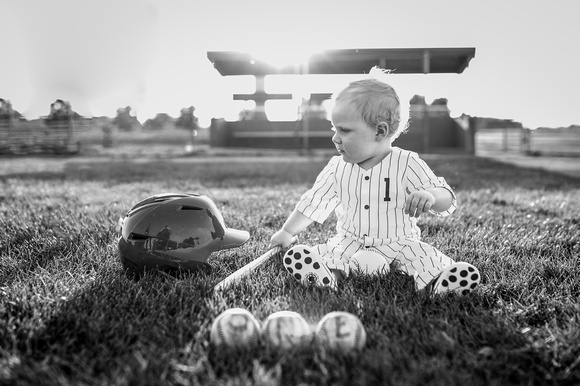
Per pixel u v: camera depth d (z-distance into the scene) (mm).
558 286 2617
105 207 4746
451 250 3240
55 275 2691
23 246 3273
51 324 2113
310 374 1678
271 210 4625
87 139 18281
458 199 5598
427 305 2344
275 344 1859
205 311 2223
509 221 4223
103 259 3049
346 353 1830
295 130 17750
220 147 19094
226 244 2836
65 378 1705
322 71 9031
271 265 2920
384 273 2697
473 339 2010
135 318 2156
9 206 4953
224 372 1722
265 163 11203
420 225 4031
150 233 2691
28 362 1823
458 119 19172
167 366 1750
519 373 1770
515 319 2215
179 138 19422
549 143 21422
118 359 1812
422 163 2783
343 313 1928
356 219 2852
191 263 2736
